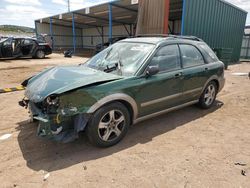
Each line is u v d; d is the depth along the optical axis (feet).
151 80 11.83
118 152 10.54
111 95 10.21
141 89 11.40
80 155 10.20
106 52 14.29
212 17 42.88
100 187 8.12
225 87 25.61
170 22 77.51
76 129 9.66
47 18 90.12
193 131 13.11
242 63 56.24
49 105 9.21
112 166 9.41
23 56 51.83
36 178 8.53
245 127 13.91
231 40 52.54
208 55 16.25
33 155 10.11
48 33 103.04
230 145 11.53
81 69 12.37
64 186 8.12
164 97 12.76
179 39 14.30
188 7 36.50
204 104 16.49
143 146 11.16
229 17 48.65
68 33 111.75
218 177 8.86
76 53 82.33
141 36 15.89
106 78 10.63
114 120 10.78
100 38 109.40
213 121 14.75
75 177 8.64
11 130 12.53
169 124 14.05
